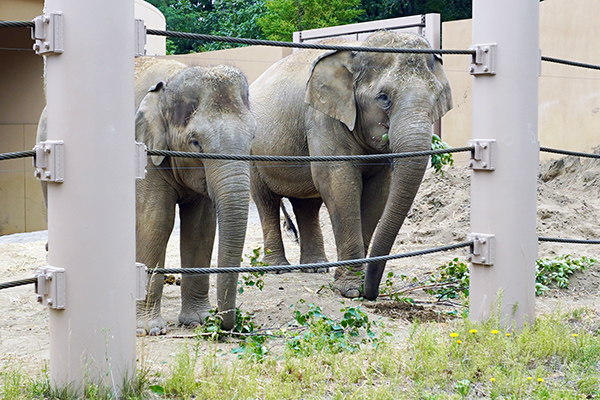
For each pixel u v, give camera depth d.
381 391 3.58
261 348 4.41
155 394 3.60
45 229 13.61
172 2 30.73
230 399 3.56
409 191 6.19
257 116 8.04
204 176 5.19
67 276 3.41
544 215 9.80
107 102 3.40
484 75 4.68
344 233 6.92
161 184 5.38
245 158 3.91
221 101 5.08
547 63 13.20
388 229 6.23
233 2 29.14
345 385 3.85
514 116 4.63
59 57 3.38
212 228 5.70
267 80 8.27
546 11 13.27
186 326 5.59
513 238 4.68
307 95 6.89
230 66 5.32
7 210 13.12
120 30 3.43
